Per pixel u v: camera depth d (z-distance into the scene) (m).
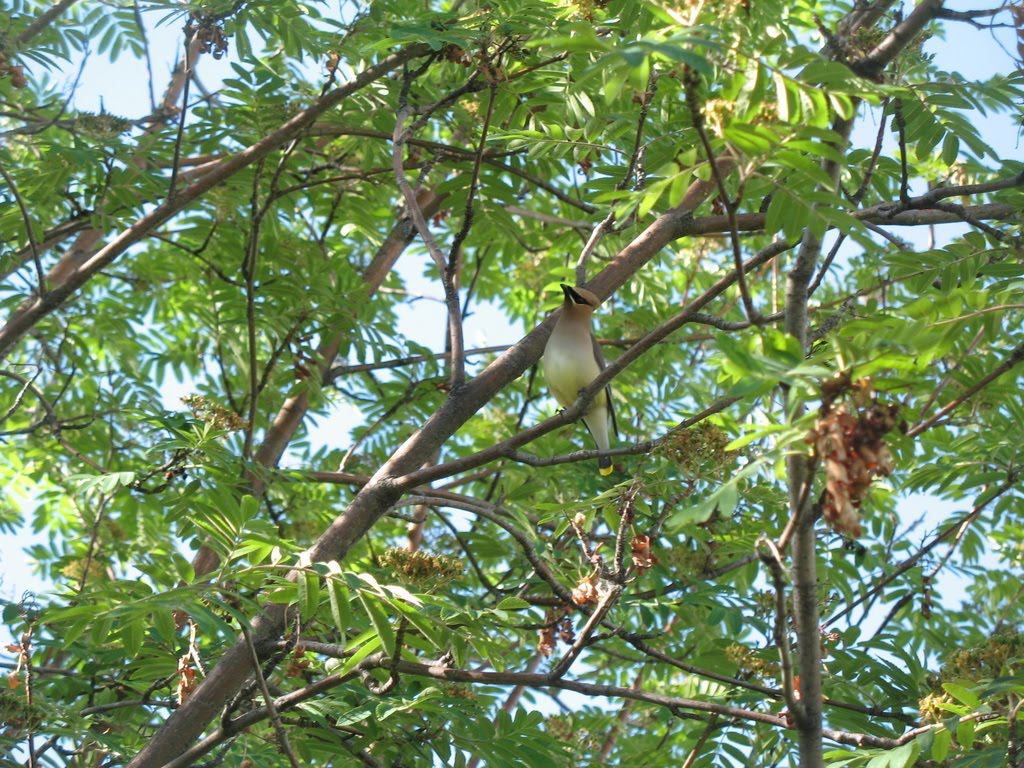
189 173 11.33
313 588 6.19
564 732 9.57
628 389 12.50
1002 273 7.42
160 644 8.21
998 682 6.64
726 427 7.68
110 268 13.14
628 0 7.77
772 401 6.57
